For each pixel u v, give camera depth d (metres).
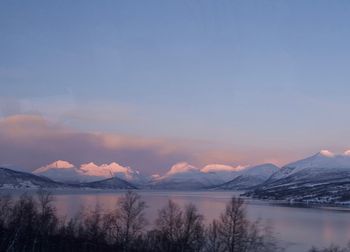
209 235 98.75
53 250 82.00
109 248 87.81
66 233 97.19
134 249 88.00
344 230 149.12
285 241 117.75
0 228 88.06
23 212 97.81
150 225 115.25
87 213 147.25
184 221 103.38
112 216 131.25
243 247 83.56
